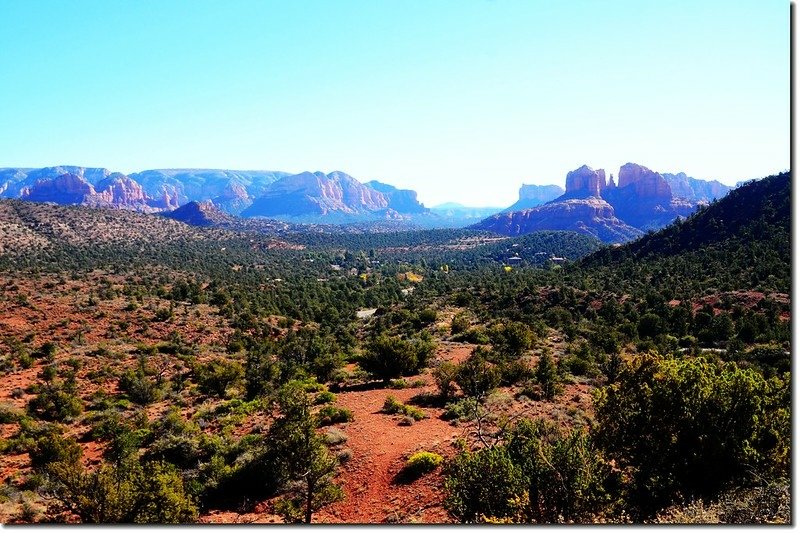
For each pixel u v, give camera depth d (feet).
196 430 82.94
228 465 62.23
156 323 211.61
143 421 93.40
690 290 240.73
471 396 82.23
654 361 37.86
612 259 377.30
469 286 370.73
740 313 194.90
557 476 33.55
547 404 81.66
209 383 122.52
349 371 133.49
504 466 34.83
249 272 491.31
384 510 48.29
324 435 64.69
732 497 29.81
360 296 370.12
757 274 234.17
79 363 151.12
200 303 267.59
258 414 90.43
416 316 229.86
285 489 55.36
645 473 34.86
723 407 33.53
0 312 193.16
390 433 67.97
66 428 97.55
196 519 42.93
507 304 270.26
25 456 81.10
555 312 229.86
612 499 33.91
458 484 36.65
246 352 185.68
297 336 208.54
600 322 213.05
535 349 156.25
